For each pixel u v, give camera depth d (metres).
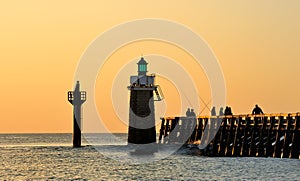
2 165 94.81
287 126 71.31
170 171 78.50
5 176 78.62
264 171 68.62
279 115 73.25
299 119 69.88
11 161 103.38
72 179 73.69
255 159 77.06
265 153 75.81
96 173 79.81
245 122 82.50
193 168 79.44
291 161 70.81
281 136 73.44
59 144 187.12
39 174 80.31
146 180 70.31
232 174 70.00
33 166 92.25
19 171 84.88
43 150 136.88
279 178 63.66
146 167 85.81
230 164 78.25
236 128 85.12
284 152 71.69
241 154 82.12
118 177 74.44
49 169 86.88
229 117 87.94
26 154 122.56
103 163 95.06
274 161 72.69
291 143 71.25
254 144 79.44
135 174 77.12
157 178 71.88
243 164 75.69
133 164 91.62
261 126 77.50
